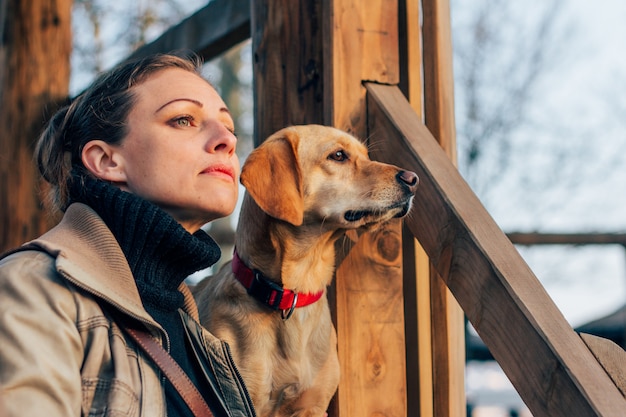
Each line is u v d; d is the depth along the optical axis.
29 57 4.30
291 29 2.54
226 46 3.35
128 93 1.58
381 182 2.31
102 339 1.27
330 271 2.40
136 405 1.26
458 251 1.90
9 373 1.12
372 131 2.35
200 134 1.59
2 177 4.20
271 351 2.31
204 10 3.36
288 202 2.32
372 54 2.40
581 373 1.51
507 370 1.68
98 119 1.58
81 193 1.49
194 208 1.56
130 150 1.55
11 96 4.26
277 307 2.29
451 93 2.46
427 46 2.44
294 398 2.31
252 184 2.34
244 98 12.91
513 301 1.68
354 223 2.35
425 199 2.07
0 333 1.15
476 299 1.81
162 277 1.49
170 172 1.54
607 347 1.59
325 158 2.40
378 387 2.31
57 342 1.19
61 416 1.15
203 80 1.69
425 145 2.17
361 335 2.32
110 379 1.26
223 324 2.32
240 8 3.12
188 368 1.51
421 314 2.41
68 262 1.26
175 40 3.55
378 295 2.37
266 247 2.34
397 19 2.46
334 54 2.34
